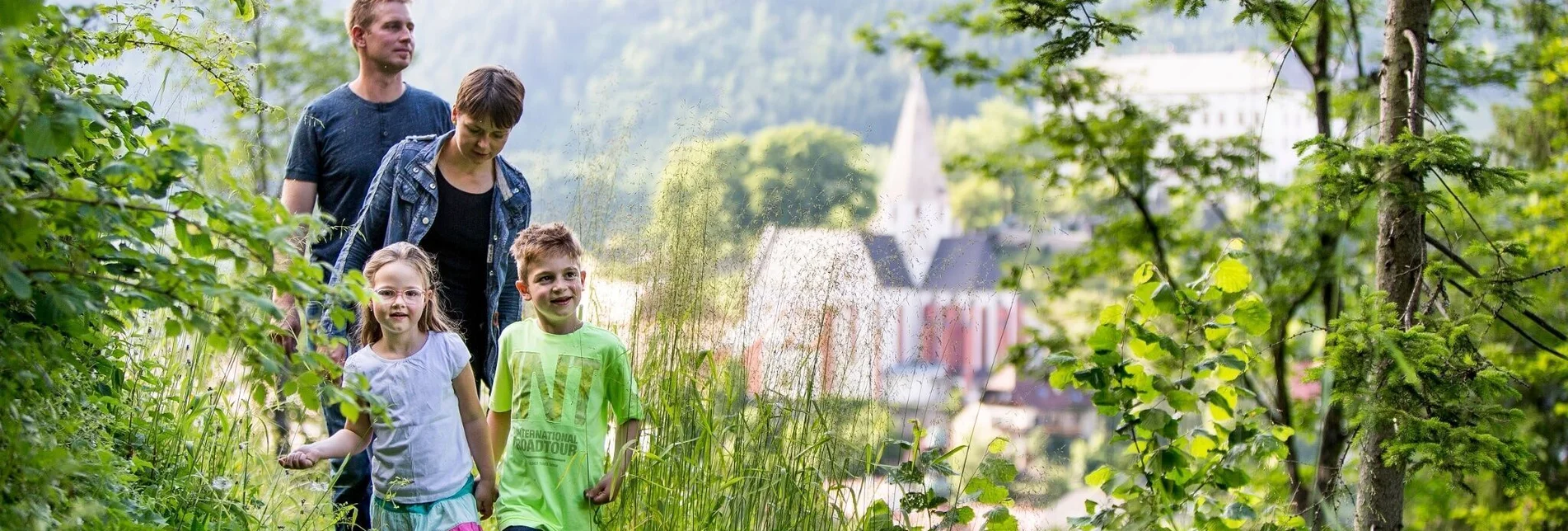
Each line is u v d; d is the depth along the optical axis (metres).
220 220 2.06
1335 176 5.68
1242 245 4.21
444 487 3.44
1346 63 9.08
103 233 2.22
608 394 3.72
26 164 2.03
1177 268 10.19
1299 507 5.91
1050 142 10.52
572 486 3.59
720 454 4.01
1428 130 5.84
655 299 4.04
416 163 3.93
